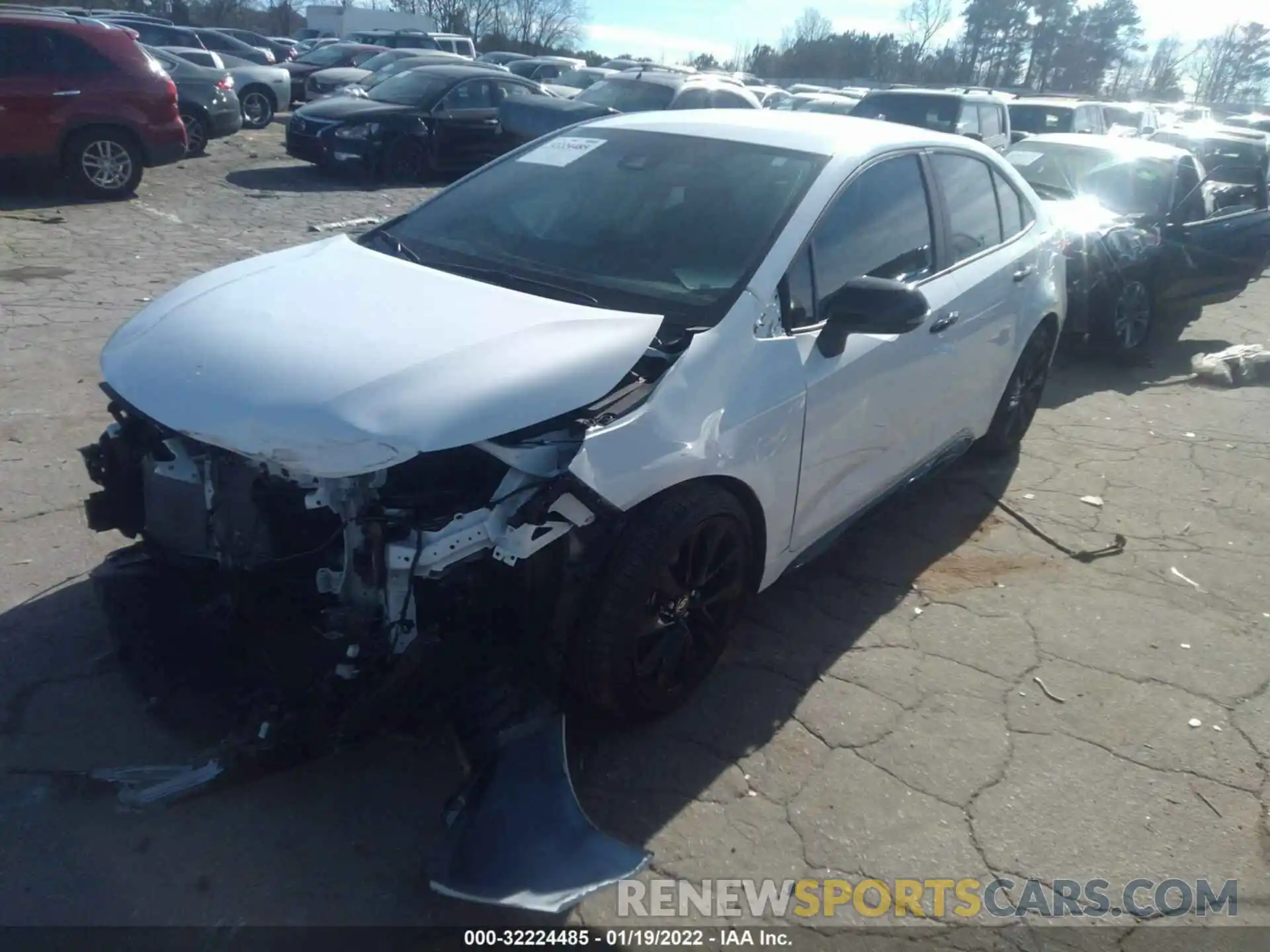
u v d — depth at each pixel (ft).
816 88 110.01
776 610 13.30
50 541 13.35
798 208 11.64
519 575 9.39
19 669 10.89
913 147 13.94
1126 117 61.16
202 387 8.92
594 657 9.74
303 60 80.02
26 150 35.27
